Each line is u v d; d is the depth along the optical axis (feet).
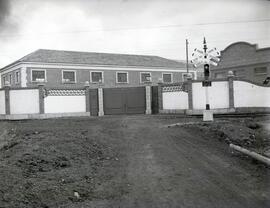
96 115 74.02
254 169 27.61
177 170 27.35
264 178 24.95
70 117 66.90
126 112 75.36
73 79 106.63
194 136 40.47
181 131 43.32
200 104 64.03
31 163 27.35
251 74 86.84
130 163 29.71
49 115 67.72
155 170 27.45
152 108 74.69
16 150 31.55
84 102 72.28
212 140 38.75
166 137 39.99
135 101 75.66
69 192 21.90
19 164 26.63
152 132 43.42
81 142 35.88
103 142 37.47
